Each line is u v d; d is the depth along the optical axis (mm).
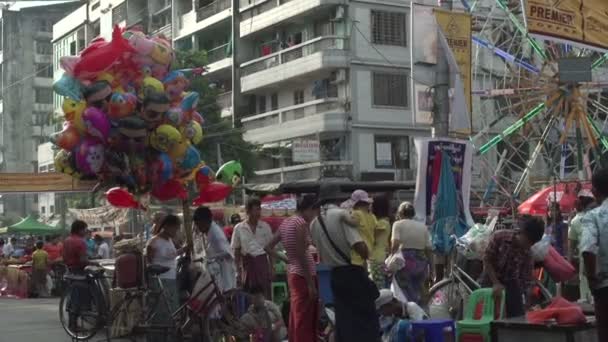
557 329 6781
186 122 10297
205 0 42375
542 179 27672
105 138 9766
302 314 8492
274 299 12484
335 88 34219
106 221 27047
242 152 34125
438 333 8125
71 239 11359
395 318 9094
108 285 11273
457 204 12508
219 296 9875
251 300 9977
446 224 12266
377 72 34000
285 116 36188
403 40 34656
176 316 9992
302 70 34594
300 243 8508
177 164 10367
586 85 25781
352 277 7906
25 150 66125
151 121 9773
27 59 66688
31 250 28594
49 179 26031
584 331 6883
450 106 14352
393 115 34156
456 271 10289
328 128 33250
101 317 10867
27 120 66312
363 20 33844
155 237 10156
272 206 16375
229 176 13188
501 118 27266
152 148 10016
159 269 9883
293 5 35219
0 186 25422
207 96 33312
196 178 10797
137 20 47688
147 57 9828
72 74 9758
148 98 9594
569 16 17000
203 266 10297
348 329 7863
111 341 10898
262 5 37562
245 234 10805
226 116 39844
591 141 25156
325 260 8055
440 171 12422
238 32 39094
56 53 59875
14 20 66500
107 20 50656
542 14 16750
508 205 26453
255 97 39156
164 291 10008
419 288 10570
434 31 14492
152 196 10797
